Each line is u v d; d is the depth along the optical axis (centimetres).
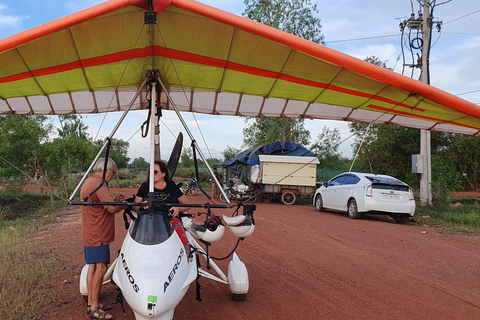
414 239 1023
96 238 475
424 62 1675
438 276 691
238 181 2153
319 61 469
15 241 925
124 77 569
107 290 593
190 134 520
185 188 2592
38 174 1698
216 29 440
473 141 2947
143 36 458
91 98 629
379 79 449
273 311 514
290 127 2919
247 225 502
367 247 907
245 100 647
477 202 2034
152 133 471
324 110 657
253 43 459
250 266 730
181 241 432
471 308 538
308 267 729
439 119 573
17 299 532
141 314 346
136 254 382
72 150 1753
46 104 637
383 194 1300
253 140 3247
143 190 496
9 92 580
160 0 382
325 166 2800
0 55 439
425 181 1655
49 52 460
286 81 555
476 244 986
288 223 1242
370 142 2816
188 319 486
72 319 480
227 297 569
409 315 507
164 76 577
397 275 691
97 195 471
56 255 792
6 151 1599
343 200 1439
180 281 378
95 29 429
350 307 532
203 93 638
